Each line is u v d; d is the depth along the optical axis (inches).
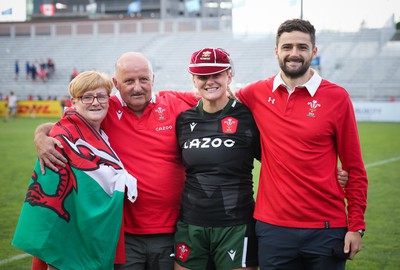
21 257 234.5
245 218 146.8
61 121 146.1
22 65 1487.5
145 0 2033.7
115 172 145.5
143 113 155.8
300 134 139.0
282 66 141.2
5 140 717.3
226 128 148.3
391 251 242.5
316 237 138.8
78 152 141.9
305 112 140.0
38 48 1534.2
